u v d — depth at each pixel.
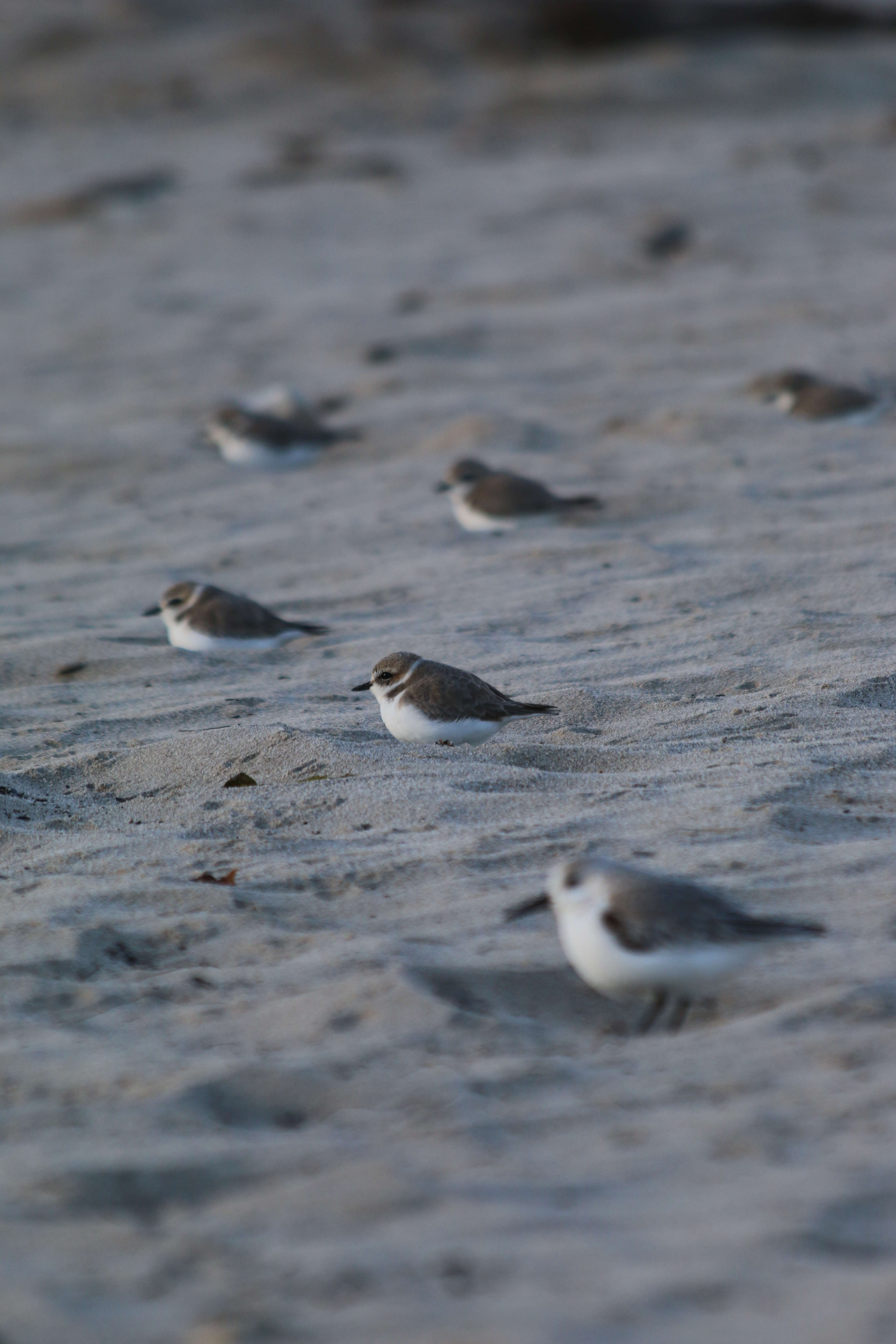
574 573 13.49
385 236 32.25
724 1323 3.47
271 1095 5.11
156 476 18.44
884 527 13.88
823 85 48.12
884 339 21.33
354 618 12.88
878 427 17.80
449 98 49.31
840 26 57.72
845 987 5.61
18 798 8.66
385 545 15.03
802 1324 3.46
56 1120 4.92
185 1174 4.52
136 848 7.64
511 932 6.41
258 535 15.73
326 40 57.66
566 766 8.70
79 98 51.56
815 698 9.45
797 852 6.93
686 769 8.31
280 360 23.62
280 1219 4.18
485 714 9.11
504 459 17.70
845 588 12.17
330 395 21.33
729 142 40.16
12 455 19.48
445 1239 3.98
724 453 17.09
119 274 30.78
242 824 7.91
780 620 11.38
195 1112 4.96
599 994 5.95
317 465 18.61
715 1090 4.96
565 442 18.33
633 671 10.62
